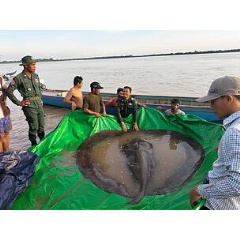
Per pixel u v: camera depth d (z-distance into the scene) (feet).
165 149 14.58
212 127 16.11
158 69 113.29
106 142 16.21
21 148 19.25
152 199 10.66
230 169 5.86
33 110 17.37
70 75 107.24
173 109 18.95
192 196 7.16
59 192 11.73
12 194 10.92
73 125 17.43
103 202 10.85
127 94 18.61
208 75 72.95
